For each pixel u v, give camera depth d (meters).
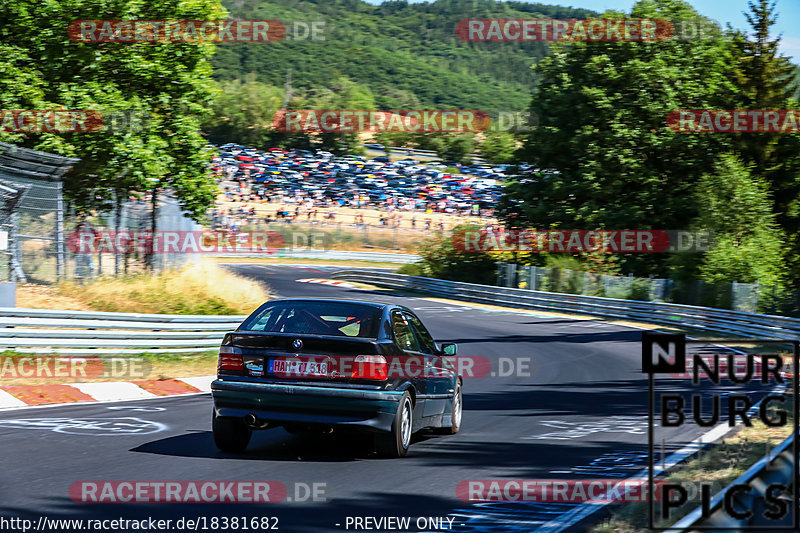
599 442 30.91
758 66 154.50
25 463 23.75
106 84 76.62
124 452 26.17
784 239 141.50
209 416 35.16
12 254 62.22
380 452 26.70
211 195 85.19
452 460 26.77
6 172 62.94
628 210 142.88
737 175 130.12
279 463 25.36
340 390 25.55
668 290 119.75
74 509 18.89
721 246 121.69
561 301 123.94
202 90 82.38
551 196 148.00
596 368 60.84
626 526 17.92
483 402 42.91
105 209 78.88
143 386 43.47
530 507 20.56
